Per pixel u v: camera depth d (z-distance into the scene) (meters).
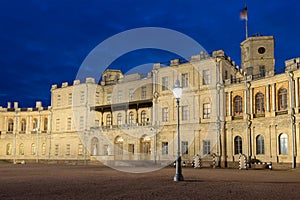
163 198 15.58
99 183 23.16
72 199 15.25
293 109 46.25
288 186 21.20
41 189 19.38
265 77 50.38
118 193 17.47
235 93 54.34
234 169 46.44
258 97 51.75
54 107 82.62
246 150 51.31
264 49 64.94
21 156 86.06
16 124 88.00
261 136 50.56
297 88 46.09
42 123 85.38
